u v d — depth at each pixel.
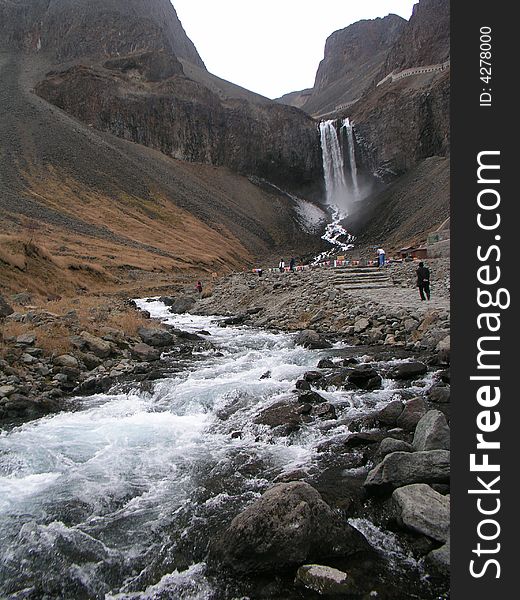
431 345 13.38
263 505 5.01
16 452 7.91
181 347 17.05
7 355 12.59
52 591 4.68
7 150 99.12
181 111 149.25
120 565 4.99
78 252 59.38
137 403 10.66
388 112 141.00
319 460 7.06
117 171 109.56
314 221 135.25
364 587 4.36
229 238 109.00
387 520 5.36
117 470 7.16
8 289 31.98
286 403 9.57
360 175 145.88
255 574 4.67
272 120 160.00
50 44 187.00
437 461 5.84
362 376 10.48
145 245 77.69
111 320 18.98
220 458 7.44
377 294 20.97
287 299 24.38
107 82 142.50
